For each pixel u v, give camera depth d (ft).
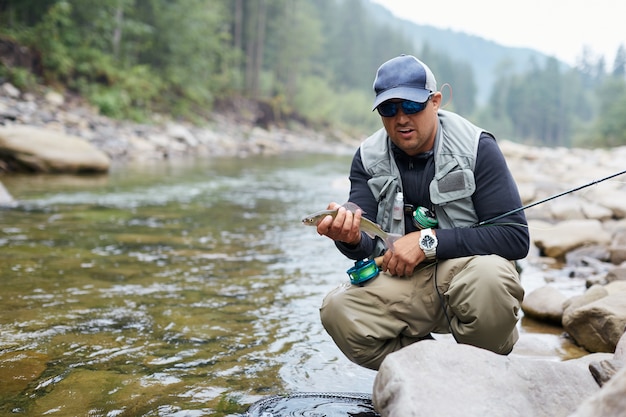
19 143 37.78
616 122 265.13
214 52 132.87
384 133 9.12
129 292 14.15
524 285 16.48
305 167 57.77
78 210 25.72
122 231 21.74
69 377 9.28
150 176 40.91
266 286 15.26
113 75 83.46
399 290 8.65
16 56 67.26
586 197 26.73
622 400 5.05
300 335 11.67
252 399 8.70
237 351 10.70
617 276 15.23
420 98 8.14
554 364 7.07
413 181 8.80
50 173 38.42
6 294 13.51
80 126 58.95
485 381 6.68
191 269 16.70
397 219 8.82
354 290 8.77
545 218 25.76
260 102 147.33
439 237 8.39
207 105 116.37
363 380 9.57
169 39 105.91
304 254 19.31
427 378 6.64
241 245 20.35
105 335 11.23
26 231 20.79
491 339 8.26
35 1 78.48
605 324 10.85
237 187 37.35
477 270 8.17
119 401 8.49
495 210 8.43
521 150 69.72
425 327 8.84
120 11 91.09
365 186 9.16
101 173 40.75
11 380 9.09
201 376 9.52
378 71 8.57
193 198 31.45
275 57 202.08
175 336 11.35
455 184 8.52
